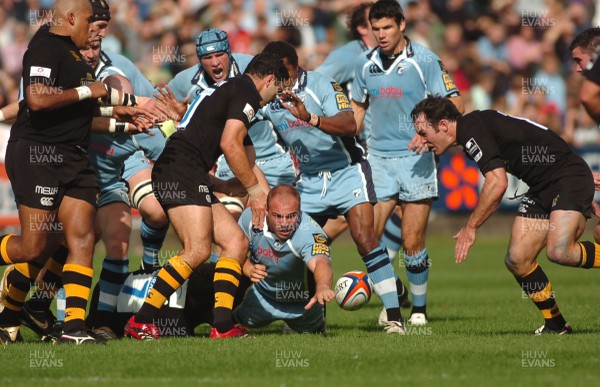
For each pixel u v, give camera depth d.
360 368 22.20
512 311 37.50
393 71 35.19
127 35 72.62
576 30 79.94
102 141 30.78
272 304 29.44
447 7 78.31
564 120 77.00
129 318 29.09
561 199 27.88
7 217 61.09
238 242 27.83
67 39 26.08
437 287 49.12
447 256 64.50
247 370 22.05
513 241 28.56
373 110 35.88
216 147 27.67
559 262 28.06
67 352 24.41
